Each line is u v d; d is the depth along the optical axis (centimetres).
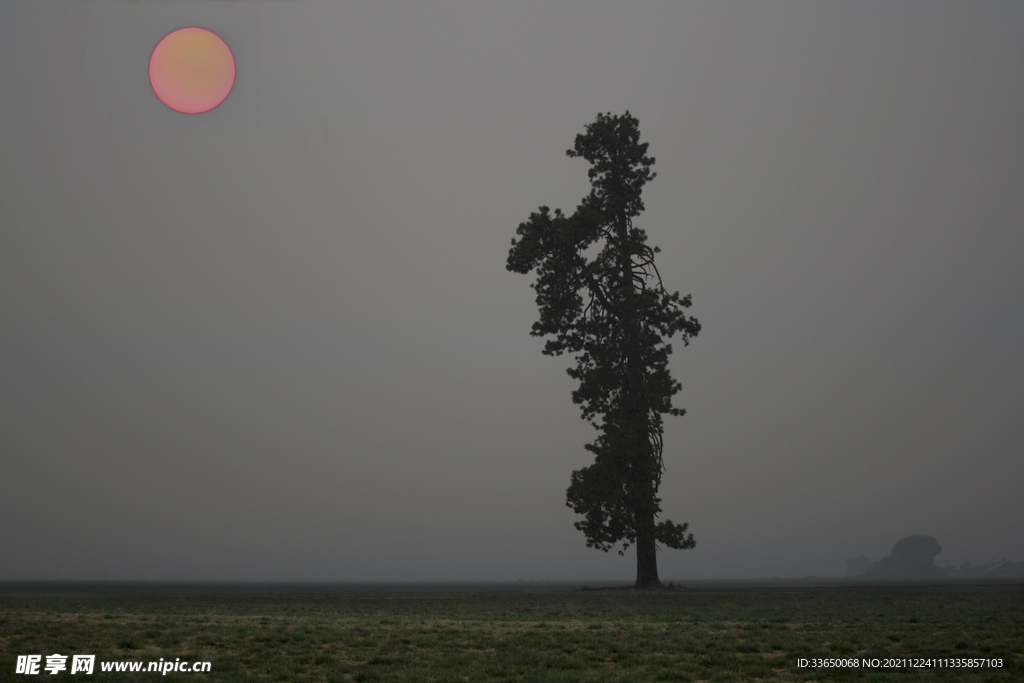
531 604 3984
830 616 3019
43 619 2806
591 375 5269
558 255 5412
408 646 2109
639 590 5078
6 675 1628
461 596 5122
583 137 5662
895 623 2714
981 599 4147
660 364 5309
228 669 1723
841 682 1630
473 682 1574
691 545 5125
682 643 2170
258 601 4441
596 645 2120
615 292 5453
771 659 1888
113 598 4834
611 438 5109
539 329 5525
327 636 2314
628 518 5072
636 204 5581
